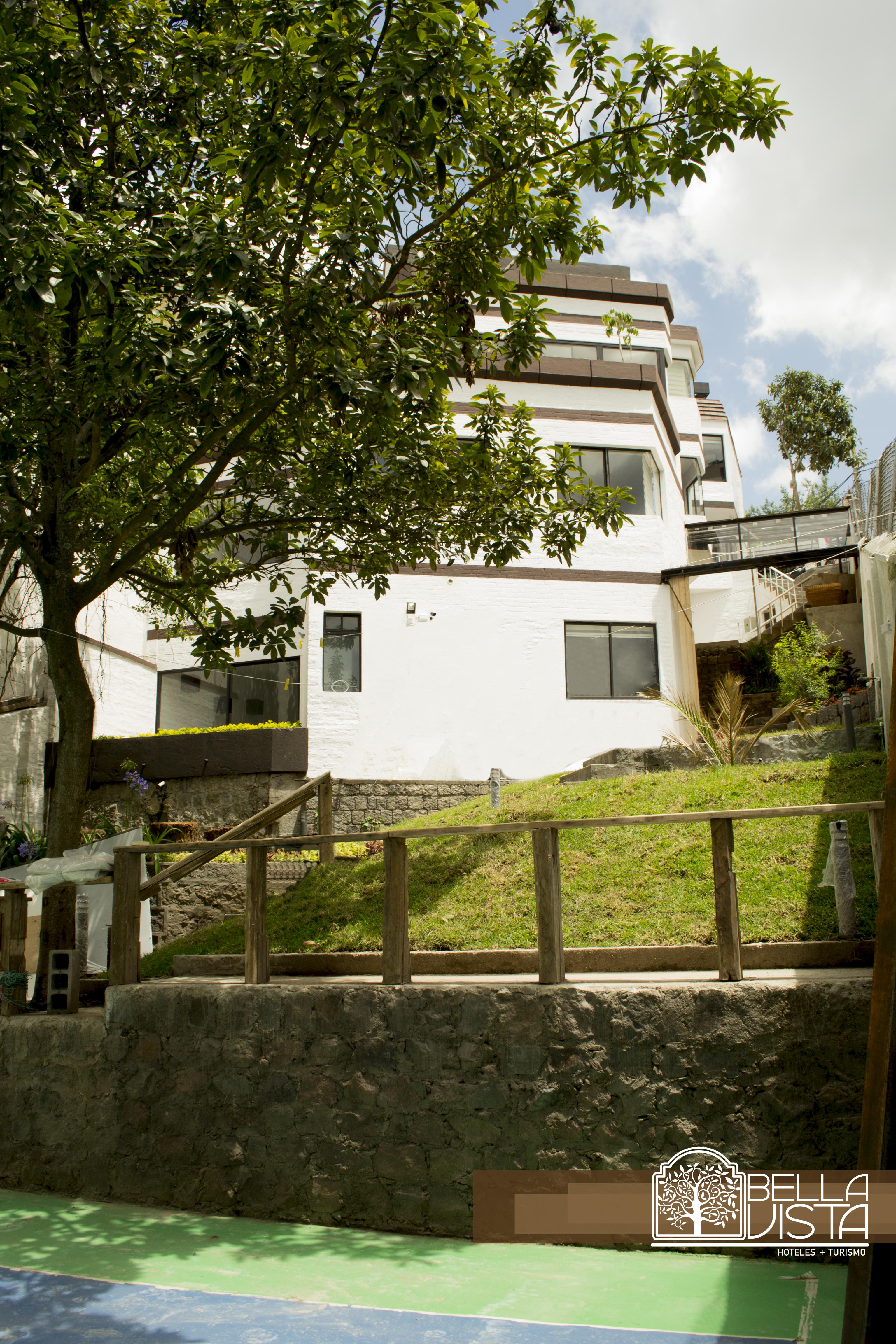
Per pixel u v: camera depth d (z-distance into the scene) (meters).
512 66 8.31
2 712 16.23
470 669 18.64
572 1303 4.93
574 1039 6.04
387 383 7.38
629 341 21.31
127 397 8.35
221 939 10.00
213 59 8.15
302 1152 6.63
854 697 14.88
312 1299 5.21
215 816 16.92
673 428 22.88
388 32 6.72
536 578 19.33
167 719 19.69
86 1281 5.61
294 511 10.68
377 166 7.80
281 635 10.81
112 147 8.67
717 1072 5.74
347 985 6.85
